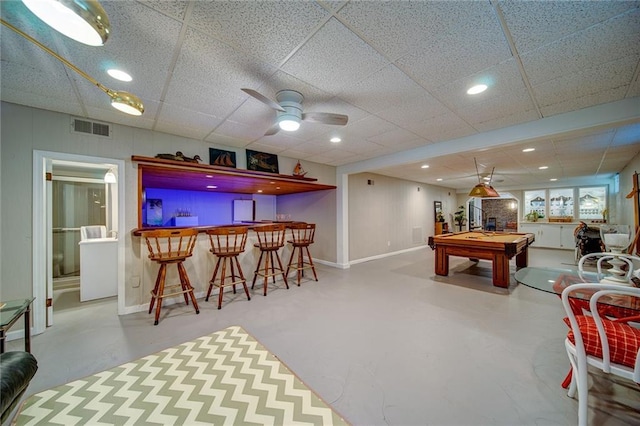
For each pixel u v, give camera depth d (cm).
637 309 142
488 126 318
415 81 211
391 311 308
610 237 202
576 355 141
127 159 310
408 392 170
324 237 600
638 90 226
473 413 152
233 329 262
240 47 168
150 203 539
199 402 163
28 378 129
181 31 152
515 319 284
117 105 181
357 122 302
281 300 348
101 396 168
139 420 149
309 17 142
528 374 188
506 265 401
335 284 428
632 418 146
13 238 250
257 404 161
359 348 225
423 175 716
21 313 183
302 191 640
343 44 165
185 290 317
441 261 483
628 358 130
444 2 131
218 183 487
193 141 366
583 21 144
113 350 223
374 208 677
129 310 307
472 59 182
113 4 129
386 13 139
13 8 133
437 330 258
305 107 259
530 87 221
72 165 422
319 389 174
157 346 230
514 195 952
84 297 348
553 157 481
